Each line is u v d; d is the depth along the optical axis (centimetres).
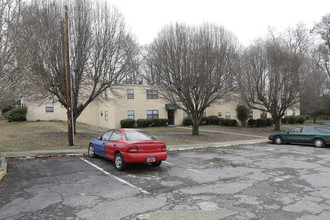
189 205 502
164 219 434
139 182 675
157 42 1752
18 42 884
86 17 1457
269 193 584
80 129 2244
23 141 1407
